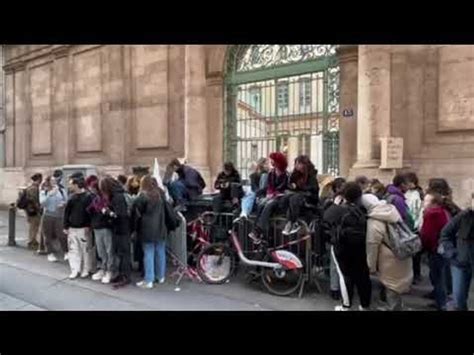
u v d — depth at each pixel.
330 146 11.48
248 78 13.08
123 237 8.08
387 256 5.94
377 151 9.87
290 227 7.27
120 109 16.31
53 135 19.66
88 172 12.75
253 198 8.09
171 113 14.83
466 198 9.20
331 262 6.95
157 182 8.29
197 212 9.23
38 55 20.28
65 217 8.77
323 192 8.02
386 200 6.86
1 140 22.98
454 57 9.59
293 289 7.25
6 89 22.53
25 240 13.29
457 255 5.74
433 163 9.76
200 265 8.11
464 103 9.43
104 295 7.42
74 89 18.50
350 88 10.97
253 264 7.41
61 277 8.71
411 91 10.11
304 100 12.01
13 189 21.47
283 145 12.35
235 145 13.36
